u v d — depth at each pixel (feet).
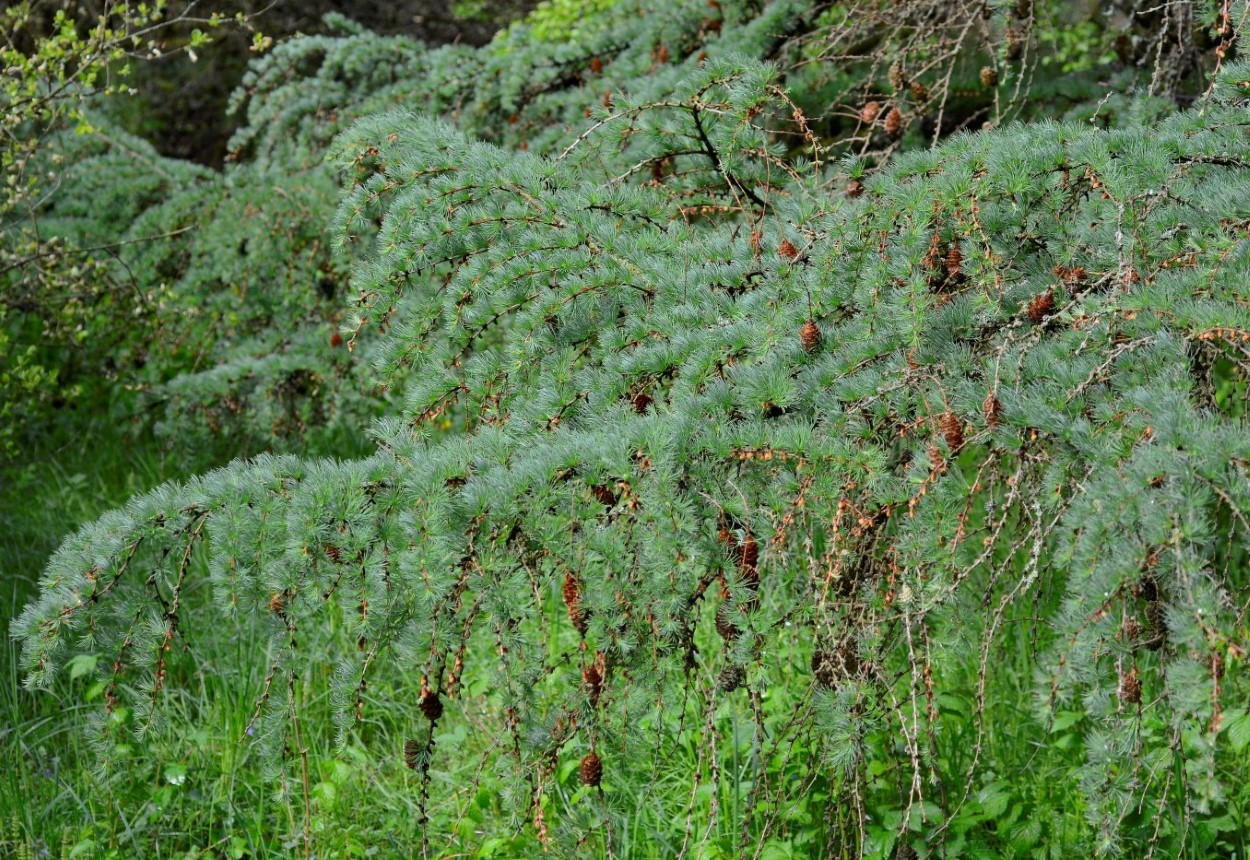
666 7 16.03
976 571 9.68
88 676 12.53
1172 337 6.96
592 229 9.18
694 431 7.09
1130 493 5.94
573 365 8.84
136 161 19.97
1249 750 10.46
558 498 6.84
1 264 17.76
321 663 12.68
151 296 18.02
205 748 11.80
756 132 9.67
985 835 10.12
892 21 12.75
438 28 34.22
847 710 7.45
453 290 9.08
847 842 9.44
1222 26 9.06
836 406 7.39
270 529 7.13
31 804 10.97
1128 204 7.49
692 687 8.41
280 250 16.99
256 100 18.78
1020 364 7.11
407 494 7.04
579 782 10.76
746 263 8.95
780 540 7.12
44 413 19.38
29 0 18.58
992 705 11.41
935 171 8.18
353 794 11.33
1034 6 13.05
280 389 16.66
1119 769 7.31
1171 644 6.61
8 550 15.60
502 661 7.34
